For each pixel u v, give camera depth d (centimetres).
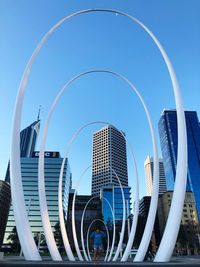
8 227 11250
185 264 834
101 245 1520
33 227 10888
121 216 12275
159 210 11944
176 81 1313
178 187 1088
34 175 11625
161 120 17300
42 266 782
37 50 1426
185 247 9444
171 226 1043
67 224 12219
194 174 14450
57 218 11025
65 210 12069
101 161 13850
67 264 802
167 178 16125
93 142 14650
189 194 11769
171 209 1073
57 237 9906
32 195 11344
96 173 13888
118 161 13850
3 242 10950
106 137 14100
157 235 11525
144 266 819
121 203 12512
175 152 15700
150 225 1435
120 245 3475
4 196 10744
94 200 12912
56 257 1367
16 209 1076
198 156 14900
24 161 11862
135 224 2517
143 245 1389
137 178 3017
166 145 16375
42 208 1516
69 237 11644
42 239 10225
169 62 1384
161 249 1027
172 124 16425
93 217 12450
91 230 12019
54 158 11925
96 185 13612
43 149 1716
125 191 12694
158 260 1012
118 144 14238
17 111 1236
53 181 11519
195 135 15475
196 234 9150
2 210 10606
